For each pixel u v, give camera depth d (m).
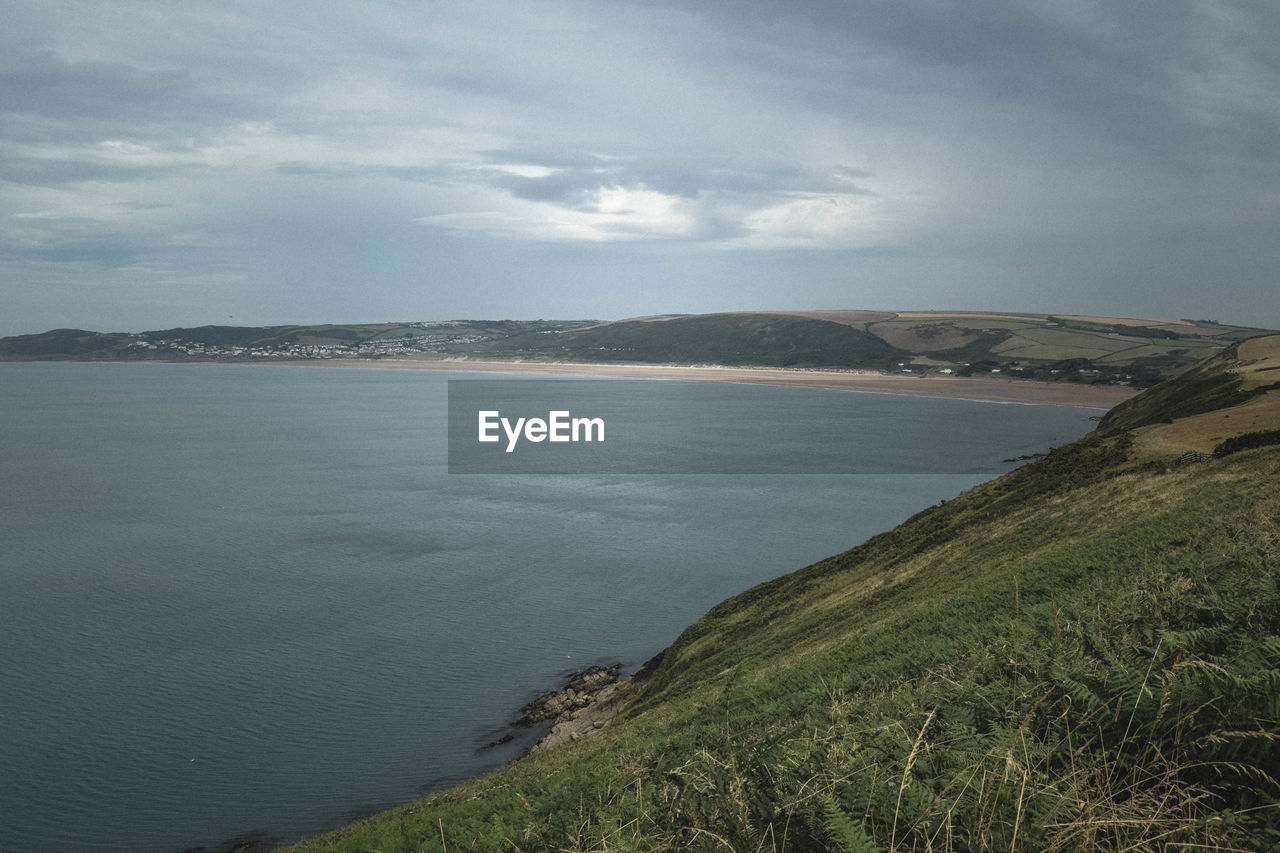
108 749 43.75
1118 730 3.34
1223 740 2.88
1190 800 2.70
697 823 3.68
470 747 43.69
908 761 3.24
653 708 31.27
